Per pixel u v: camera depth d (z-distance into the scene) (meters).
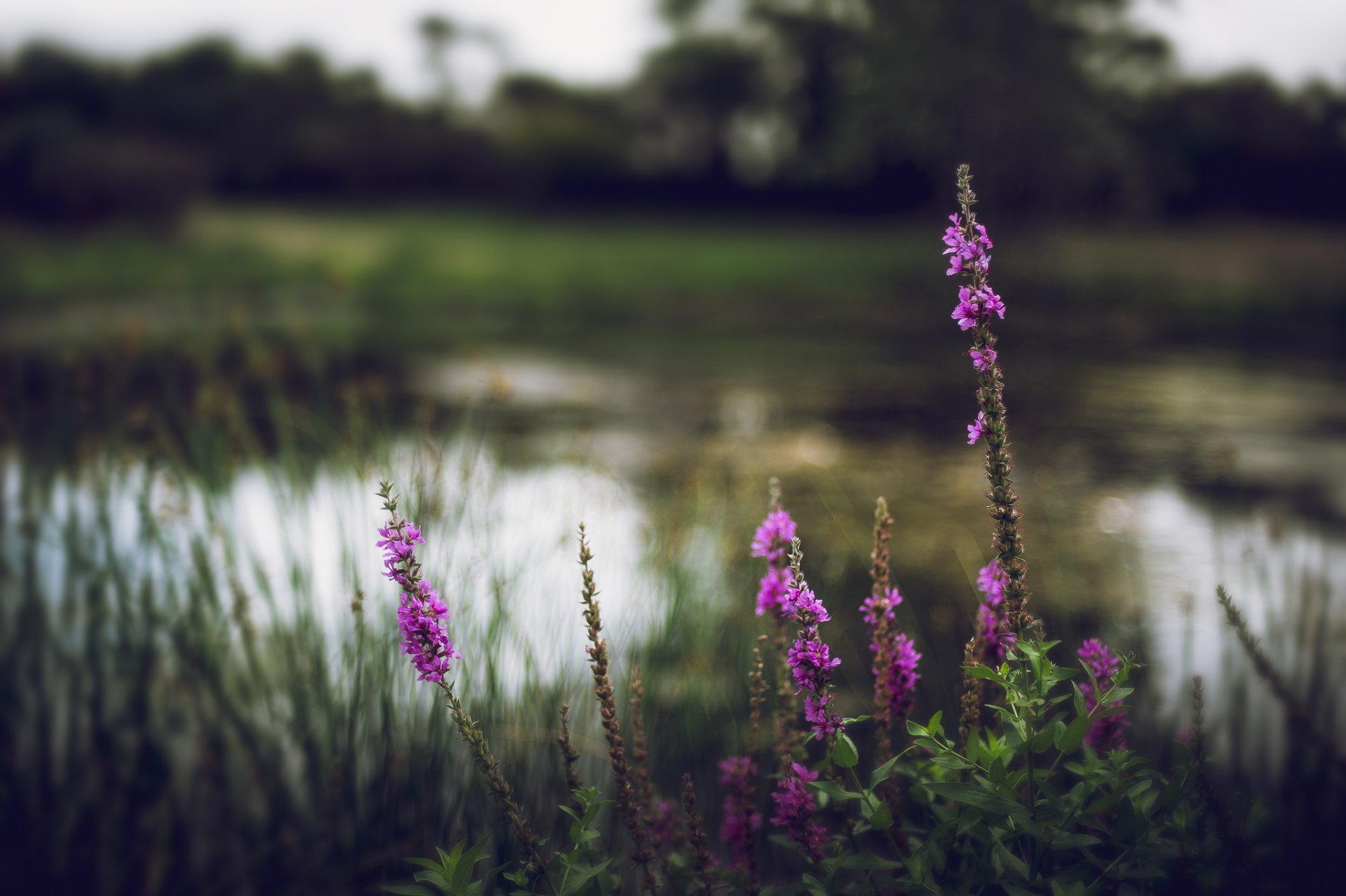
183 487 4.41
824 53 26.88
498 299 21.56
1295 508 7.45
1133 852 2.10
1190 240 24.17
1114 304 18.03
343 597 4.28
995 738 2.24
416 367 12.80
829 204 38.06
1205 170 24.55
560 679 3.73
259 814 3.54
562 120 41.84
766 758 3.54
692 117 40.00
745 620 4.57
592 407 10.65
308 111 42.03
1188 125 22.55
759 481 7.79
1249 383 12.61
